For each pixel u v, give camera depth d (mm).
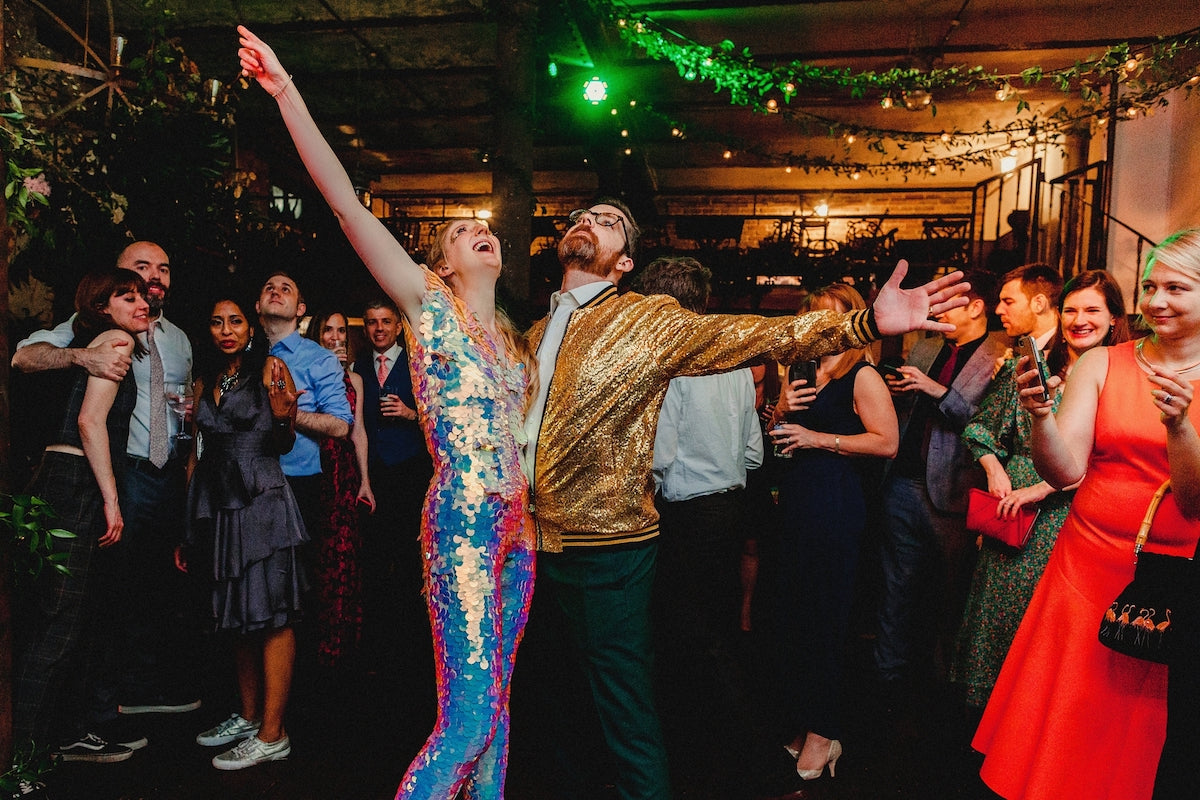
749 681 3436
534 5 4875
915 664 3605
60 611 2355
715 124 9375
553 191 13023
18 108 2061
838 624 2535
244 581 2535
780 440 2580
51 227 3049
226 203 3947
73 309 3580
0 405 1817
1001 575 2443
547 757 2686
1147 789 1638
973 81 5320
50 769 1998
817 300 2656
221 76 7762
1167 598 1562
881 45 7203
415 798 1550
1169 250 1710
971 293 3115
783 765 2387
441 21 6516
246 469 2566
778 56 7391
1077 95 7906
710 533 2508
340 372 3057
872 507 3475
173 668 3275
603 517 1810
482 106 8547
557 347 1903
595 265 1987
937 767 2658
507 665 1746
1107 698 1697
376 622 3998
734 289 9766
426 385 1677
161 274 2959
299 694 3242
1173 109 6941
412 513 3773
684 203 13141
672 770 2605
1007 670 1922
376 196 13539
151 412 2867
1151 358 1805
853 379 2590
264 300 2998
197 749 2703
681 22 6816
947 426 2961
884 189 12305
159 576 3035
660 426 2504
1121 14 6473
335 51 7508
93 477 2436
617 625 1825
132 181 3457
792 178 11984
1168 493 1673
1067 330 2443
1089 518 1796
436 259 1865
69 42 5523
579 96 7598
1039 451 1791
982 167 11023
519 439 1757
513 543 1722
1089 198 7852
